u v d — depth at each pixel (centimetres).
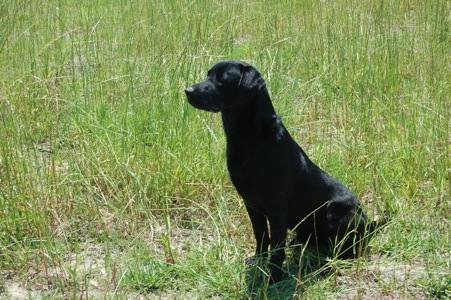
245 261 448
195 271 441
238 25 748
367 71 605
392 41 656
